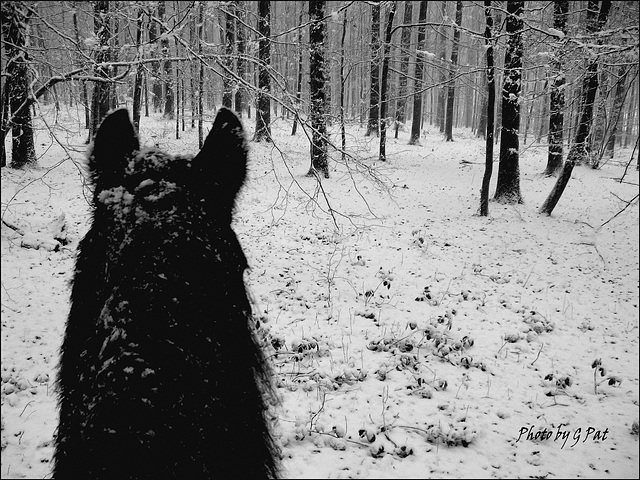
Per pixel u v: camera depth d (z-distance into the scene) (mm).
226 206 1311
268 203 13539
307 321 7305
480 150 26250
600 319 7898
